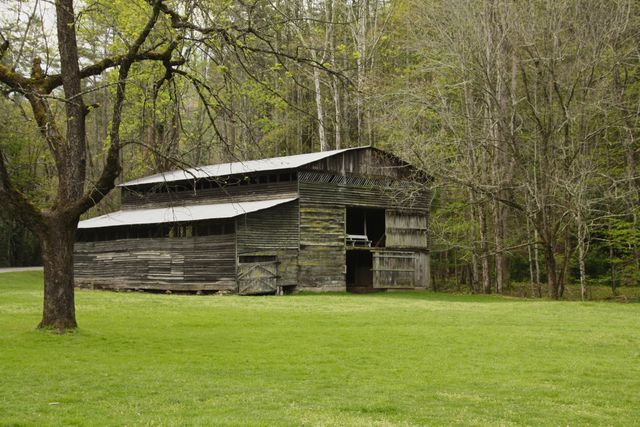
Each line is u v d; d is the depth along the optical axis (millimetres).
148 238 46438
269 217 43125
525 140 47906
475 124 44219
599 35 39000
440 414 12289
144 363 16859
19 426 11078
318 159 44969
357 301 37188
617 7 39938
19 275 56562
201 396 13492
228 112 20734
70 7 20656
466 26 43250
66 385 14203
